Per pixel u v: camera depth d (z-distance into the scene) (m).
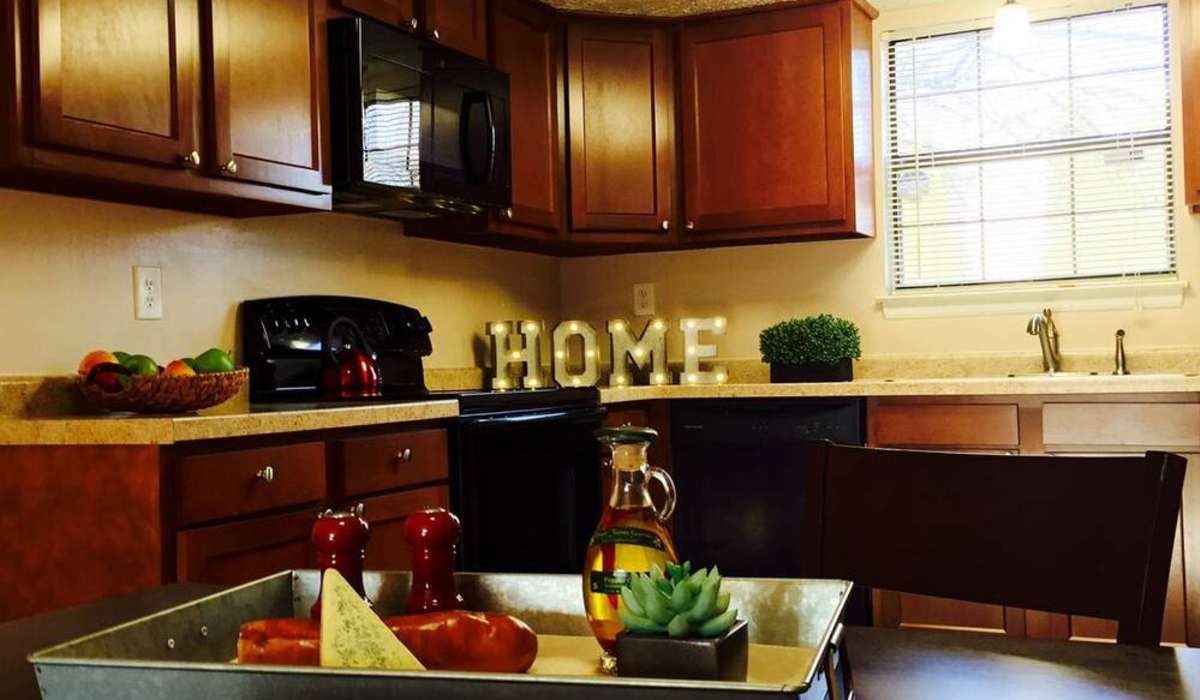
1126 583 1.09
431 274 3.92
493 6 3.62
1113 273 3.94
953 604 3.31
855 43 3.97
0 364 2.41
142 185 2.38
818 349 3.83
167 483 2.06
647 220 4.09
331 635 0.62
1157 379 3.18
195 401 2.41
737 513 3.77
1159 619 1.06
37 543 2.14
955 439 3.44
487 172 3.45
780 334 3.89
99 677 0.61
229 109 2.55
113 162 2.29
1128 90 3.91
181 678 0.59
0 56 2.07
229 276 3.05
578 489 3.42
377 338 3.43
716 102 4.07
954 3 4.11
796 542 3.68
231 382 2.46
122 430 2.06
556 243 4.07
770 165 4.00
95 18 2.23
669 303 4.54
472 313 4.14
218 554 2.15
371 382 3.19
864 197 4.05
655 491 1.58
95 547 2.10
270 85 2.69
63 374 2.54
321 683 0.57
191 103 2.46
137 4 2.33
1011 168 4.08
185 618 0.73
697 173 4.11
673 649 0.62
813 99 3.94
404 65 3.06
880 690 0.78
